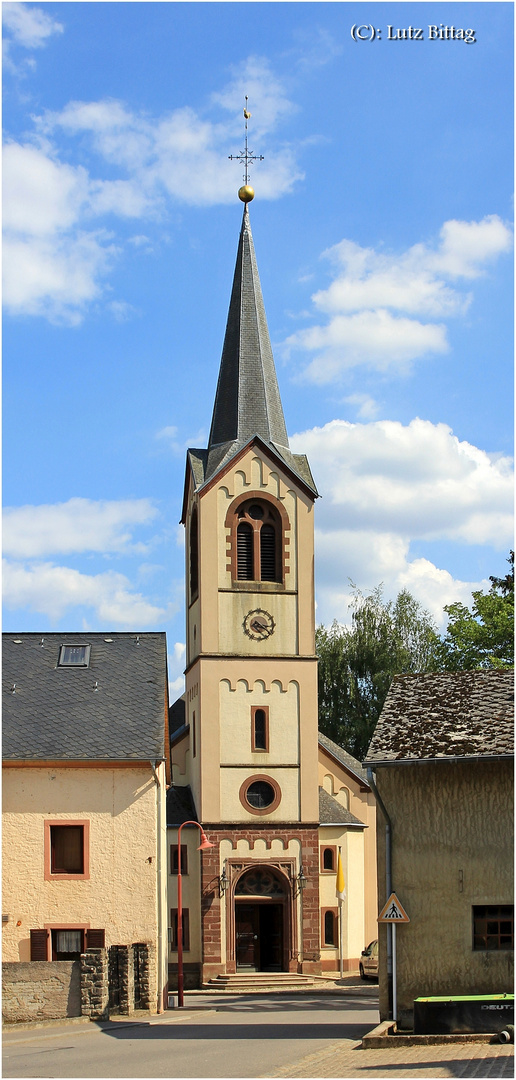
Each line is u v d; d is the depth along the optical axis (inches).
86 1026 1209.4
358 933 2048.5
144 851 1464.1
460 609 2726.4
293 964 1899.6
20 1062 920.3
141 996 1357.0
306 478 2073.1
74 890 1453.0
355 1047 1012.5
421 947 1173.7
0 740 1462.8
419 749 1187.9
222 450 2078.0
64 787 1476.4
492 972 1162.0
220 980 1860.2
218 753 1955.0
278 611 2014.0
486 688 1339.8
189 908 1926.7
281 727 1982.0
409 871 1189.7
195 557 2082.9
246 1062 903.1
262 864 1925.4
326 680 3043.8
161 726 1533.0
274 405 2133.4
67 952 1444.4
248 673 1987.0
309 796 1962.4
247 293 2187.5
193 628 2089.1
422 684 1380.4
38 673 1642.5
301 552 2036.2
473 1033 1026.7
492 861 1180.5
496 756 1144.2
